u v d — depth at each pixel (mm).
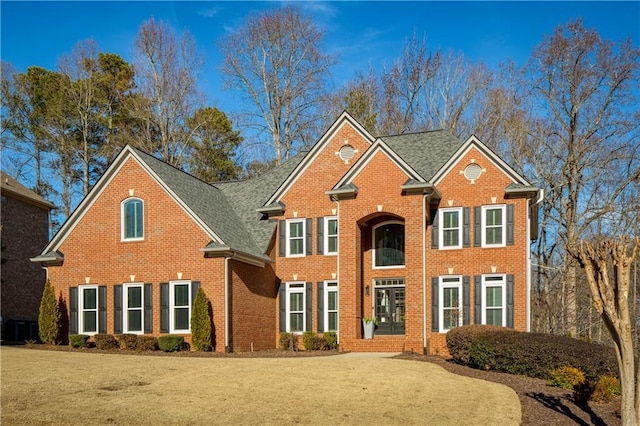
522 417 15086
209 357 24047
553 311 43781
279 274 30906
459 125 49500
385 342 27188
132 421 13961
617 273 12562
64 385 17156
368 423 14070
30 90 50750
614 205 39406
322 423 14008
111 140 50031
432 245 28203
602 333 44375
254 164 55844
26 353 24047
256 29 49781
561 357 19344
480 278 27281
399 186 27641
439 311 27578
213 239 27156
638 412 12438
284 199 31328
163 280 27703
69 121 50500
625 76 37938
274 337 30516
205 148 53312
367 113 51344
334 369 19797
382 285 29641
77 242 29328
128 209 28812
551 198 42812
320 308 29891
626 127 38781
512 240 27047
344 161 30656
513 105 45719
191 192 30094
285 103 50344
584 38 39031
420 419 14461
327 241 30281
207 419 14172
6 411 14453
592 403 16578
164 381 17812
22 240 38188
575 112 39688
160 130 51750
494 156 27688
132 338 26984
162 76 50625
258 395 16250
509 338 20578
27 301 38375
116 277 28500
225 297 26625
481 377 19656
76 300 28953
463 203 28000
